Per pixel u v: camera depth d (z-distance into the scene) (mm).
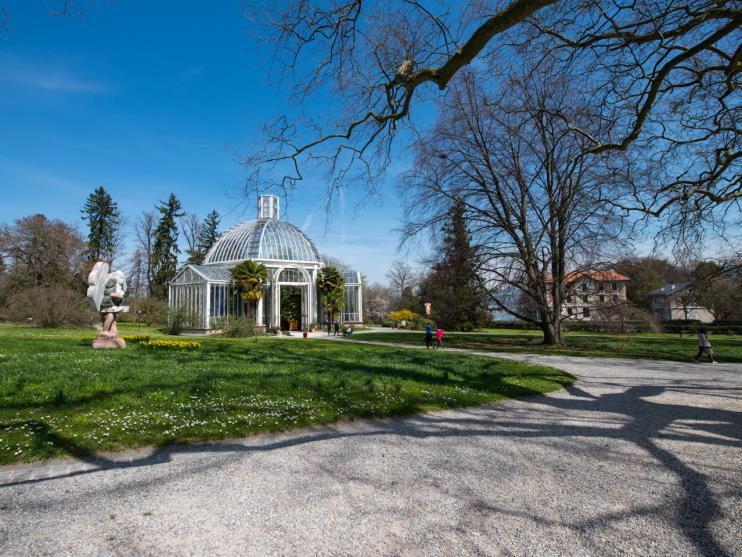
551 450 5875
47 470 4828
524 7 5754
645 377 13453
